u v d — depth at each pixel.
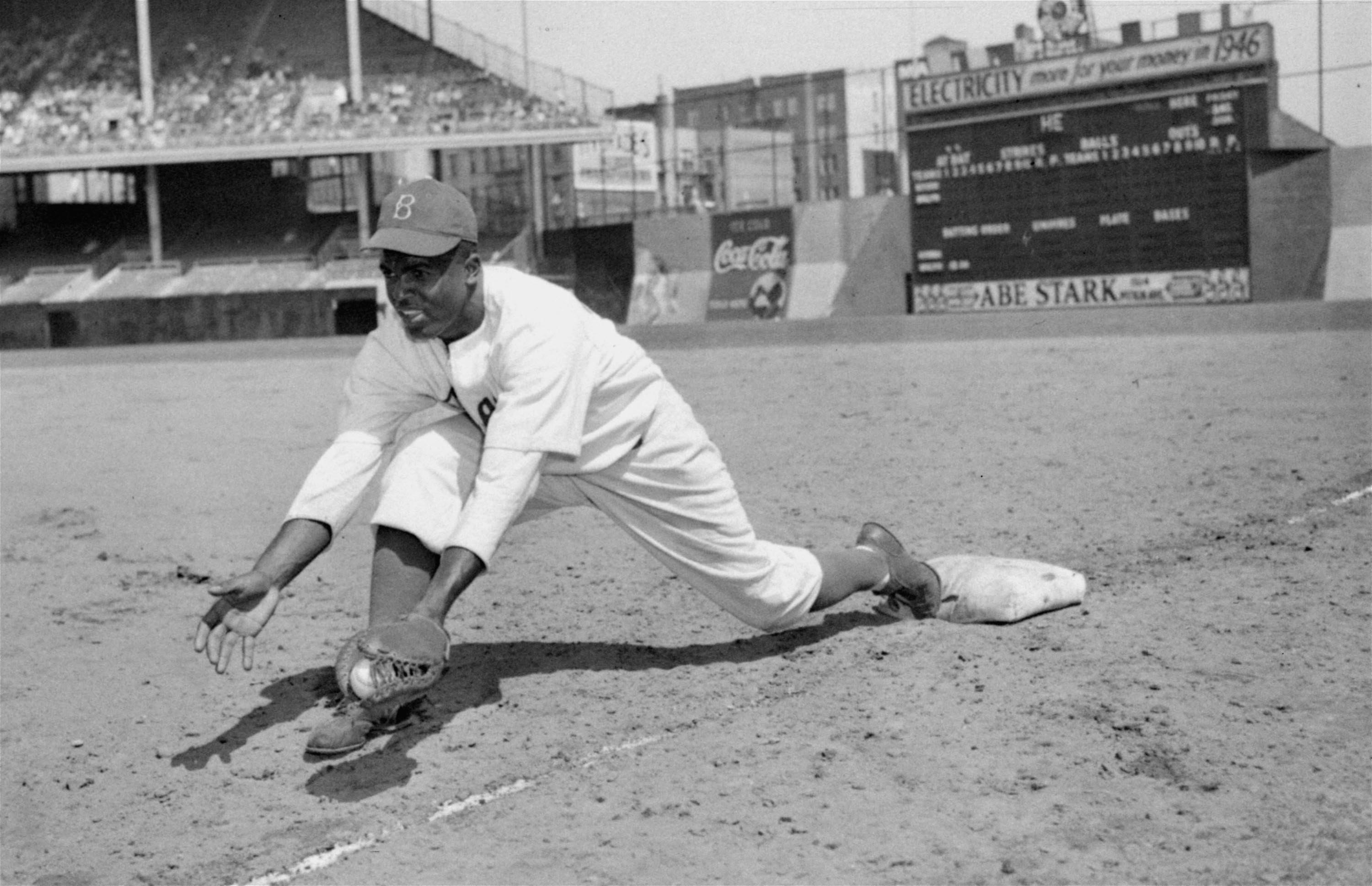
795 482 7.73
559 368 3.35
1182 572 5.02
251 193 45.78
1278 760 3.16
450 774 3.42
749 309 37.53
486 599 5.28
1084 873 2.66
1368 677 3.71
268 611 3.36
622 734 3.62
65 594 5.76
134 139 42.62
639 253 39.41
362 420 3.61
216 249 44.19
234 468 9.70
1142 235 28.59
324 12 45.28
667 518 3.76
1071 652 4.05
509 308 3.37
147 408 15.23
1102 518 6.17
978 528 6.11
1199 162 27.77
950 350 18.38
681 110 60.31
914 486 7.38
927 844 2.83
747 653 4.32
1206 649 4.02
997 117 30.11
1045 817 2.92
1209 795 2.99
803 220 36.69
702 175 45.94
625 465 3.69
